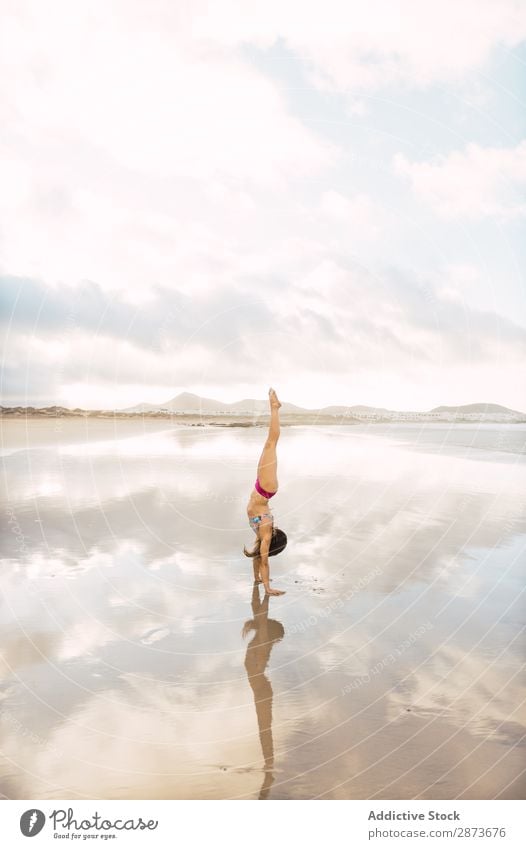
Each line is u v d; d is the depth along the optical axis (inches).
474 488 390.9
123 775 116.1
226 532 283.9
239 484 394.0
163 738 127.1
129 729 130.5
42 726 131.6
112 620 188.1
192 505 334.6
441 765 117.3
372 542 268.5
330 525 297.4
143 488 381.1
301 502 347.9
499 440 692.7
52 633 178.7
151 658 163.2
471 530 285.9
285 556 251.0
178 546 263.0
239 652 166.2
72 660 162.2
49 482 398.9
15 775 116.3
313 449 588.4
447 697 141.9
